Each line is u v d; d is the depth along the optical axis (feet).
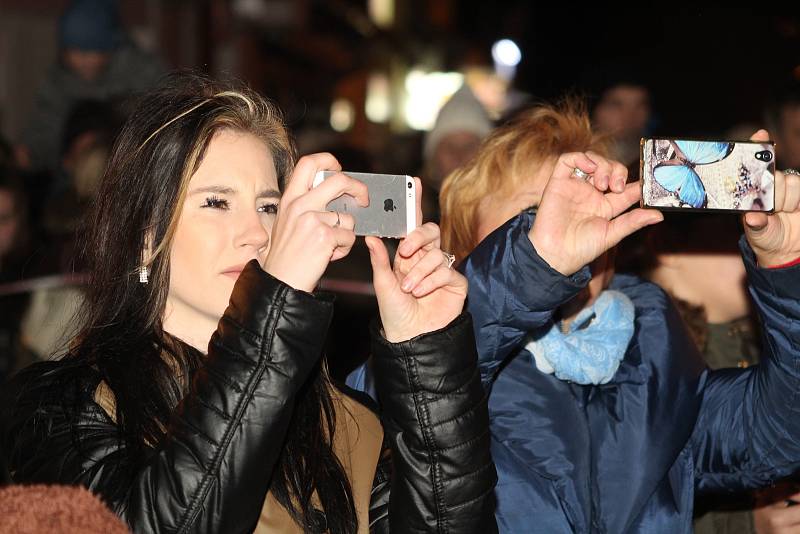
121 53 32.09
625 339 11.61
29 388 9.35
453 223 12.67
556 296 10.05
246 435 8.35
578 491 11.24
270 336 8.46
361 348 21.44
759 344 14.64
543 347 11.43
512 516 11.13
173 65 43.45
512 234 10.27
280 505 9.45
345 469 10.02
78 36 31.32
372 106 72.28
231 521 8.35
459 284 9.31
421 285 9.12
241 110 9.93
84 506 5.84
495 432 11.40
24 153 27.07
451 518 9.23
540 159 12.25
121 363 9.38
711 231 14.29
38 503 5.79
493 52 73.31
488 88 69.41
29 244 20.38
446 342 9.21
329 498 9.68
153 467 8.39
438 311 9.36
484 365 10.44
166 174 9.59
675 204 9.82
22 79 41.19
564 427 11.34
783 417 11.30
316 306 8.53
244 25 46.91
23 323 18.84
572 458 11.28
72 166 22.26
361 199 8.89
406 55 83.76
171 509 8.23
